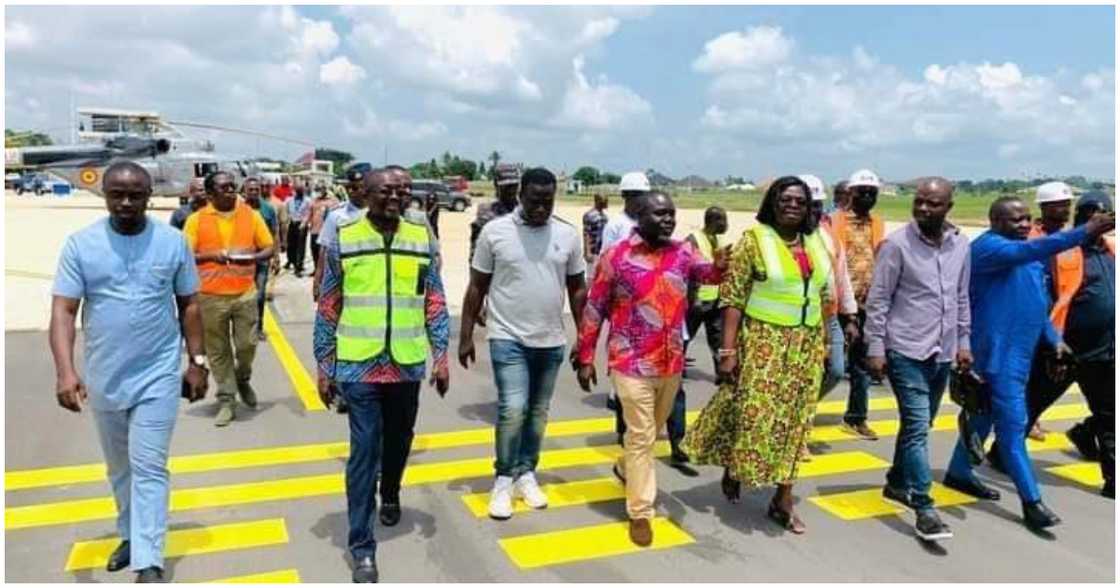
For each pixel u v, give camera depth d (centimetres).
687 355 866
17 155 3819
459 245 2350
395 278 372
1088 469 532
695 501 465
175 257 350
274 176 3419
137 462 346
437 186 4181
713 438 438
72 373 332
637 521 406
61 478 483
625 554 398
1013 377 433
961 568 388
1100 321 485
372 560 366
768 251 404
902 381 418
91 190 3909
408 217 387
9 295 1204
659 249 397
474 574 375
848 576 378
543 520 435
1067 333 496
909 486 420
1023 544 415
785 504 429
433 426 602
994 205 435
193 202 714
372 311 368
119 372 341
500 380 430
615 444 567
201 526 422
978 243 435
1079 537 424
